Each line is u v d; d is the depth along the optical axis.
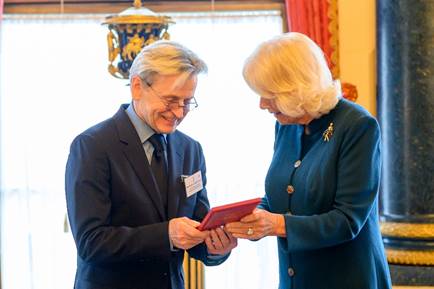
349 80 4.47
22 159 4.50
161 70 2.18
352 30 4.45
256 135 4.54
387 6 4.04
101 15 4.49
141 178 2.27
